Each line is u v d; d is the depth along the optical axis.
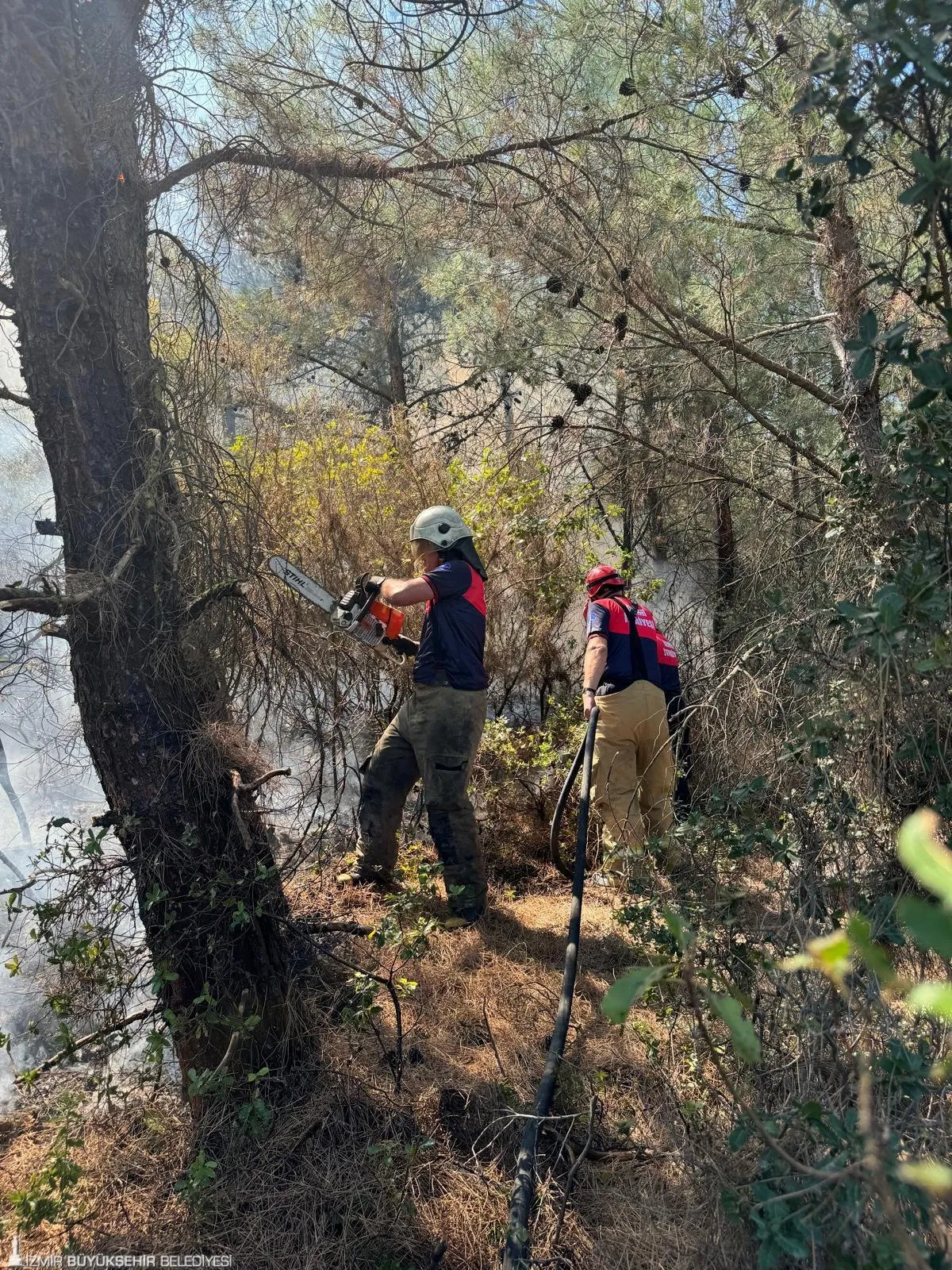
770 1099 2.21
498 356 5.01
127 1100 2.82
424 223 3.75
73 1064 3.03
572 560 5.66
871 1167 1.21
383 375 8.95
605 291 4.04
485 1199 2.44
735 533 5.49
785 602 2.75
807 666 2.39
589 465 5.73
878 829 2.32
